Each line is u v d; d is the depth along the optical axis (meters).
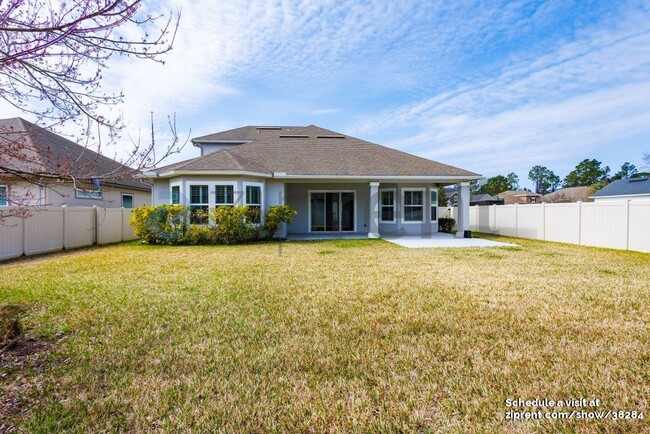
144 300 5.12
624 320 4.17
